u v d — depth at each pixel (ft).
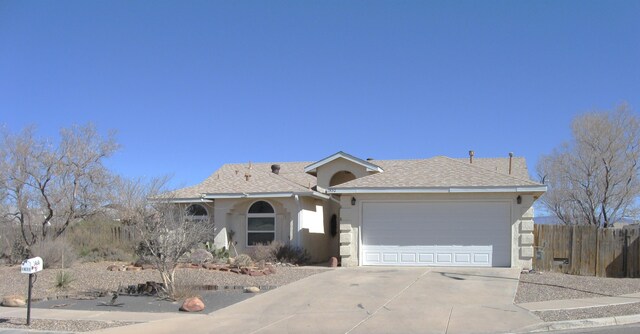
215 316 40.34
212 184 83.41
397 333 34.73
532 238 66.03
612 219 121.90
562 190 125.59
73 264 70.44
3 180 77.10
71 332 35.63
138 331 35.81
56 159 79.92
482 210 67.67
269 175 84.53
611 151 119.65
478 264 67.10
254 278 57.47
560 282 56.29
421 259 68.54
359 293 48.19
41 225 80.33
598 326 37.24
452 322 37.47
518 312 40.50
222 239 79.71
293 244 77.25
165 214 49.62
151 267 65.21
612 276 67.72
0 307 44.75
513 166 94.22
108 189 83.05
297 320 38.68
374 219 70.18
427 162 76.28
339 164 87.45
